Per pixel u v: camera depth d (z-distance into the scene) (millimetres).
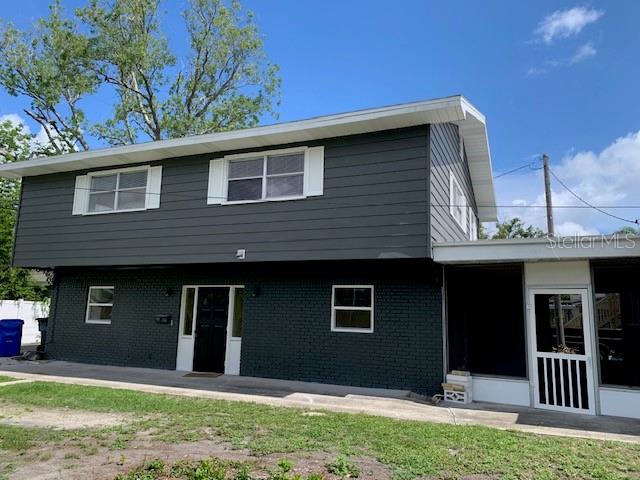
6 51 21016
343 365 9523
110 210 11703
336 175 9242
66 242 11984
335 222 9062
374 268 9594
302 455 4758
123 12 20391
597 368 7660
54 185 12547
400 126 8836
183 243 10539
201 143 10141
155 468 4277
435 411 7395
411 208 8477
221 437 5434
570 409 7699
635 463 4699
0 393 8086
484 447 5152
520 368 10414
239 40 22500
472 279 10977
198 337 11422
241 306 11172
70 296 13203
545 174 16312
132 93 22281
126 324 12227
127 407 7051
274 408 7117
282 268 10531
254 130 9578
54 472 4238
